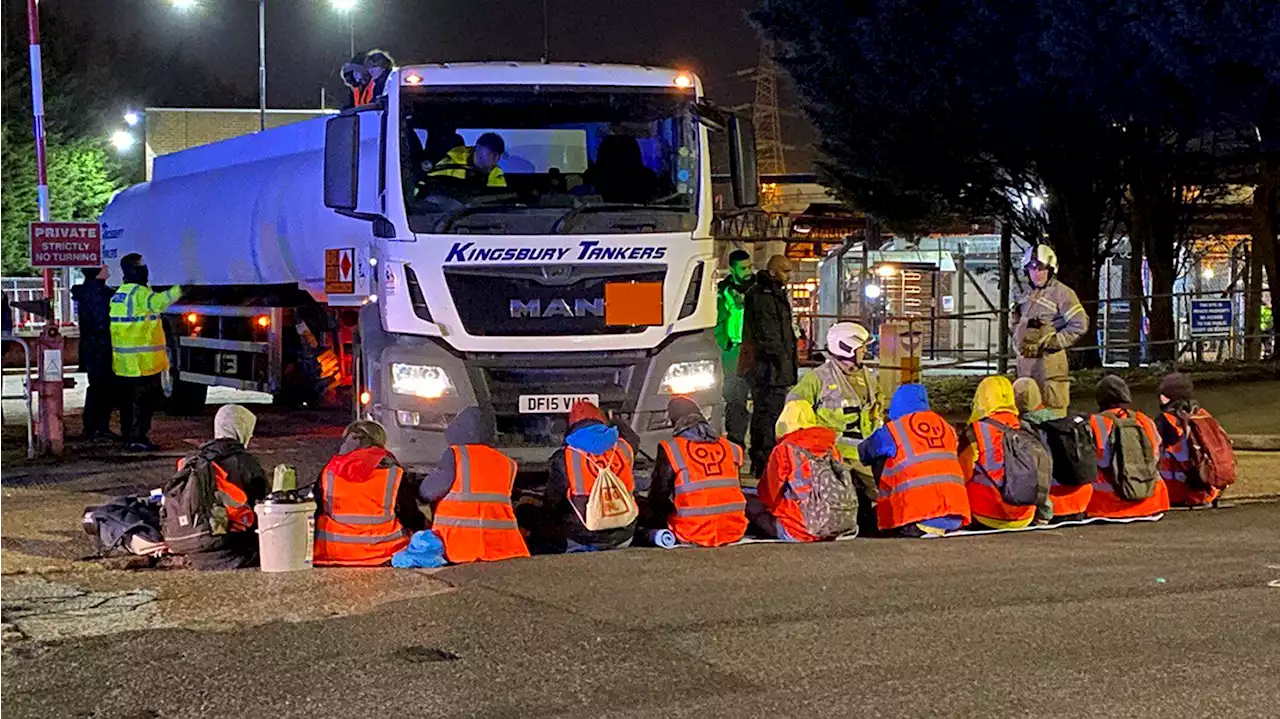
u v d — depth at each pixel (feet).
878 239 89.20
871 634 21.26
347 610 23.26
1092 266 70.95
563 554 28.12
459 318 30.96
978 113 63.87
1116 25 52.54
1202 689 18.20
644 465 31.58
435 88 31.83
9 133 157.79
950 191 71.00
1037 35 57.57
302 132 49.03
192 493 26.71
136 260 45.65
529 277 31.19
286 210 46.91
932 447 30.25
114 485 37.96
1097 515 32.50
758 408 37.58
